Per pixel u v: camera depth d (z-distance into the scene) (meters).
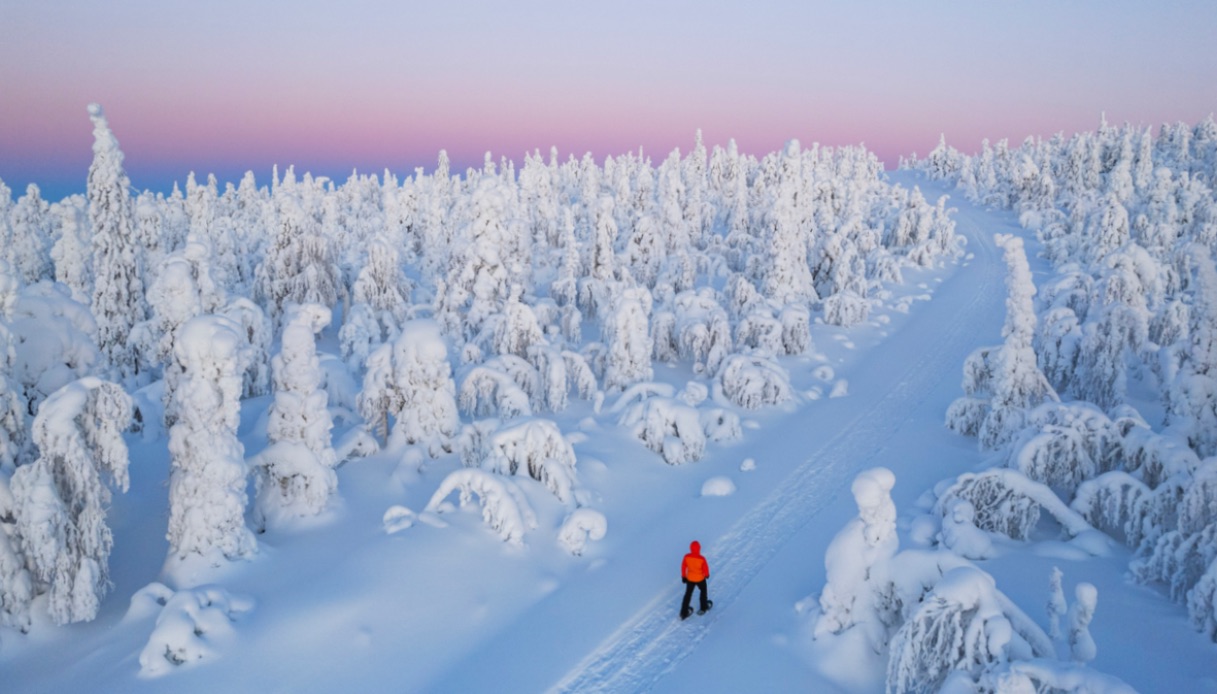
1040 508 14.34
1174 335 24.83
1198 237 47.12
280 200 38.28
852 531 10.10
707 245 62.78
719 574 12.96
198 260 26.17
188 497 12.15
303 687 9.66
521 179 85.19
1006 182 93.88
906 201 63.44
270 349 30.06
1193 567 10.33
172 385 19.47
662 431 19.45
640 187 67.25
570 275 37.69
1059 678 6.93
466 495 14.20
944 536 12.82
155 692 9.44
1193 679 8.66
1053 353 22.91
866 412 23.30
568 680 9.89
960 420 20.11
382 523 14.25
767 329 29.45
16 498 10.52
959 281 48.91
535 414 22.61
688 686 9.63
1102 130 96.69
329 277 39.91
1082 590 7.36
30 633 10.73
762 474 18.05
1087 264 47.59
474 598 11.82
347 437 17.61
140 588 12.55
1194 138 111.31
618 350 24.67
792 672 9.72
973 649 7.86
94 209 28.27
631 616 11.53
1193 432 13.89
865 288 41.62
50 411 10.59
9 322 13.99
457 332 29.73
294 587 11.94
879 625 9.73
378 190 113.19
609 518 15.52
